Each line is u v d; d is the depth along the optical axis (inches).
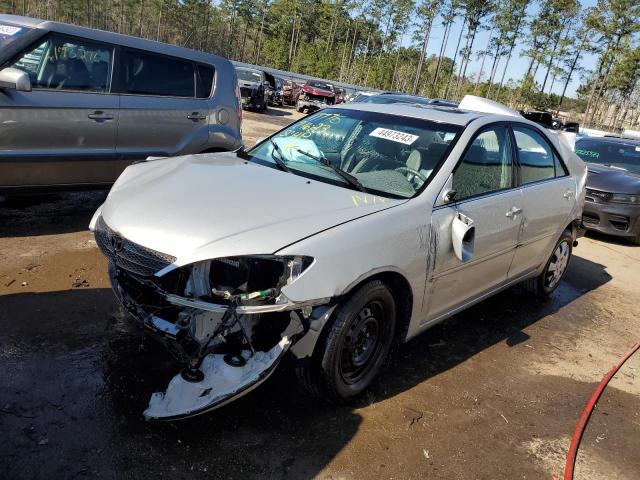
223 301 101.7
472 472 111.2
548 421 133.9
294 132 165.3
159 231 107.7
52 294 155.3
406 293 128.9
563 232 202.5
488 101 185.0
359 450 111.4
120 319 146.6
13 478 91.2
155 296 110.0
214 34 3339.1
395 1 3088.1
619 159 373.1
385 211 122.3
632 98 2395.4
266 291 102.1
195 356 102.7
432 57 3336.6
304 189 127.3
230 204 116.0
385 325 126.5
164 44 232.7
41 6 2746.1
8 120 185.5
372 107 169.2
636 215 319.3
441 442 118.6
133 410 112.1
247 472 100.8
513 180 166.1
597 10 2129.7
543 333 185.5
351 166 144.3
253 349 105.3
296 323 108.0
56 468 94.6
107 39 211.6
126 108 214.7
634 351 181.2
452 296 146.7
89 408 110.6
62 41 200.4
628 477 117.9
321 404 124.1
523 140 175.2
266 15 3479.3
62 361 124.5
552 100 2381.9
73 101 199.9
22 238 194.1
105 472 95.6
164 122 227.8
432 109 168.1
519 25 2423.7
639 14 2042.3
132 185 133.0
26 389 113.4
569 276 253.9
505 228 157.3
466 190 145.3
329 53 3169.3
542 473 114.5
